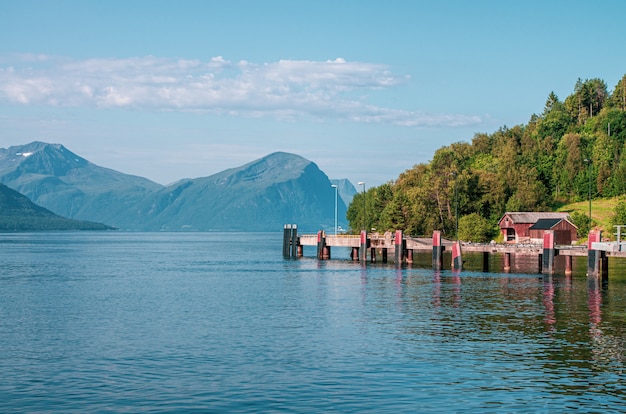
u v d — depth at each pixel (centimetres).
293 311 6725
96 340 5228
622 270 11244
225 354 4669
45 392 3769
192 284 9900
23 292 8875
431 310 6681
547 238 10019
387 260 14625
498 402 3509
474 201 19862
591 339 5116
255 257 18850
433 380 3941
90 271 13112
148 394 3712
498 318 6141
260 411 3409
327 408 3441
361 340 5125
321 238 15438
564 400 3538
